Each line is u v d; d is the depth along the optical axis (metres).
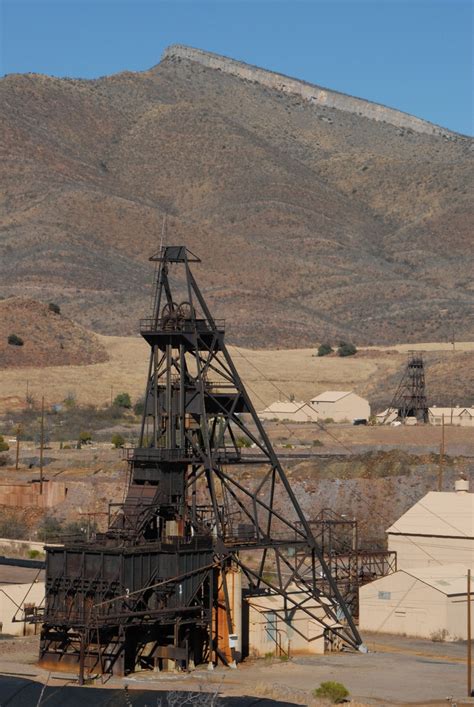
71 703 56.41
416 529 107.69
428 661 85.25
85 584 79.25
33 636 91.19
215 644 82.62
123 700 56.47
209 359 89.25
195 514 86.50
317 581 98.69
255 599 86.81
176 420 89.31
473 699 72.38
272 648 86.81
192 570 81.56
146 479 86.62
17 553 123.00
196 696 57.03
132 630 79.44
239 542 88.19
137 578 79.44
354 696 73.00
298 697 70.31
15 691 58.12
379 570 107.44
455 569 101.38
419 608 95.44
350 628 92.50
